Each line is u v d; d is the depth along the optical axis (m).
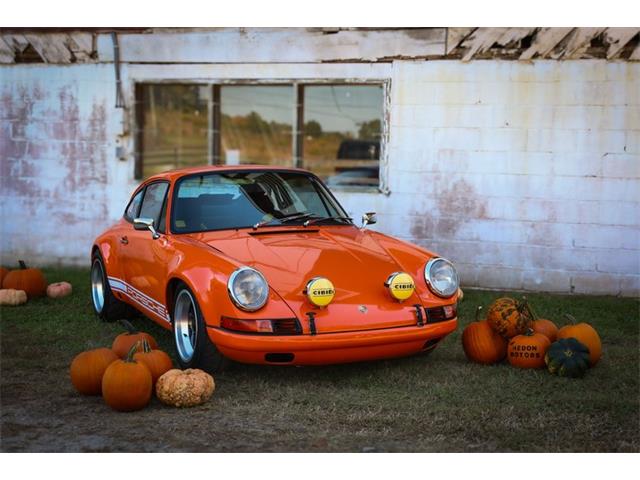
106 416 4.73
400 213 9.23
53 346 6.45
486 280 9.02
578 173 8.66
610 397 4.95
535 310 7.75
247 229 5.87
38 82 10.26
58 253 10.41
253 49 9.52
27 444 4.25
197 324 5.21
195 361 5.30
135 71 9.91
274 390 5.14
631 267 8.59
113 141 10.07
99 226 10.23
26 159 10.40
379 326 5.07
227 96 10.12
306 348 4.89
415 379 5.37
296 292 5.05
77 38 10.02
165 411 4.80
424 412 4.70
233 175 6.30
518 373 5.51
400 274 5.20
